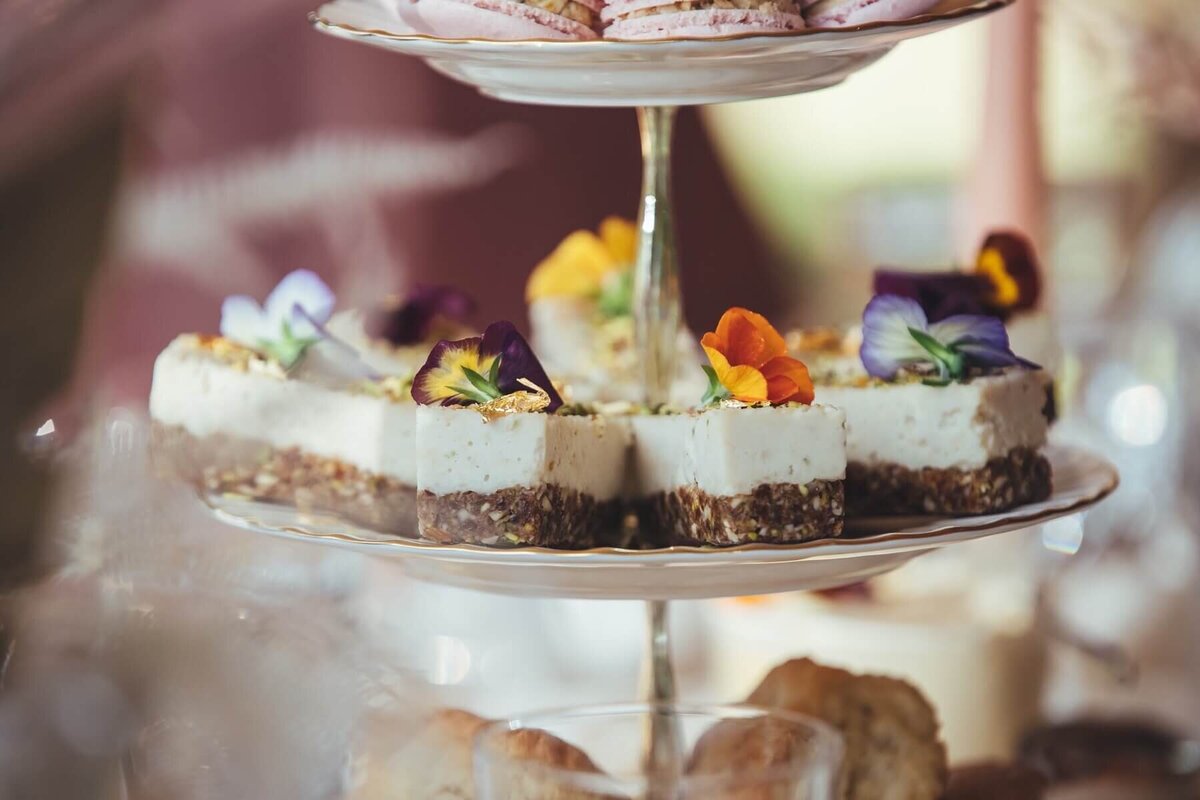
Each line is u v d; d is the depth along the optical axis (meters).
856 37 0.63
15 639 0.61
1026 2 1.05
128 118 0.62
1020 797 0.73
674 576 0.63
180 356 0.71
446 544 0.63
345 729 0.62
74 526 0.63
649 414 0.70
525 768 0.61
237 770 0.61
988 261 0.75
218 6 0.69
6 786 0.60
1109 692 0.89
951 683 0.80
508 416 0.64
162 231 0.94
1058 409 0.77
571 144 1.56
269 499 0.71
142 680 0.61
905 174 1.83
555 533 0.65
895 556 0.65
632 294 0.84
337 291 1.07
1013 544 0.89
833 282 1.80
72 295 0.62
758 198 1.85
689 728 0.64
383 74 1.35
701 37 0.62
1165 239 1.08
